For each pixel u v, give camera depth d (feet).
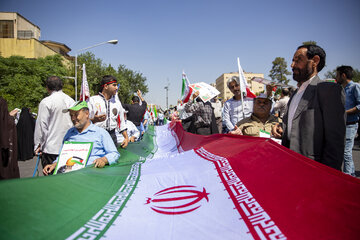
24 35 148.36
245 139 9.85
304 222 4.94
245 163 7.58
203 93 18.20
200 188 7.17
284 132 8.54
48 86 13.32
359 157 25.80
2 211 4.90
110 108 15.52
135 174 8.71
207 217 5.91
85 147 10.72
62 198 6.11
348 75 15.96
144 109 27.04
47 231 5.05
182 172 8.27
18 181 5.85
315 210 5.06
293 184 5.89
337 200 5.02
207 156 9.55
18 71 107.14
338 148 6.63
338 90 6.81
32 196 5.64
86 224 5.63
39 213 5.32
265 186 6.30
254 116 11.81
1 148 12.01
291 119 8.15
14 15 144.36
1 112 12.03
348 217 4.65
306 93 7.49
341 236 4.44
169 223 5.86
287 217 5.20
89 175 7.88
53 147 12.83
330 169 5.67
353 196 4.92
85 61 148.25
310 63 7.62
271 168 6.77
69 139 11.32
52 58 130.41
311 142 7.01
